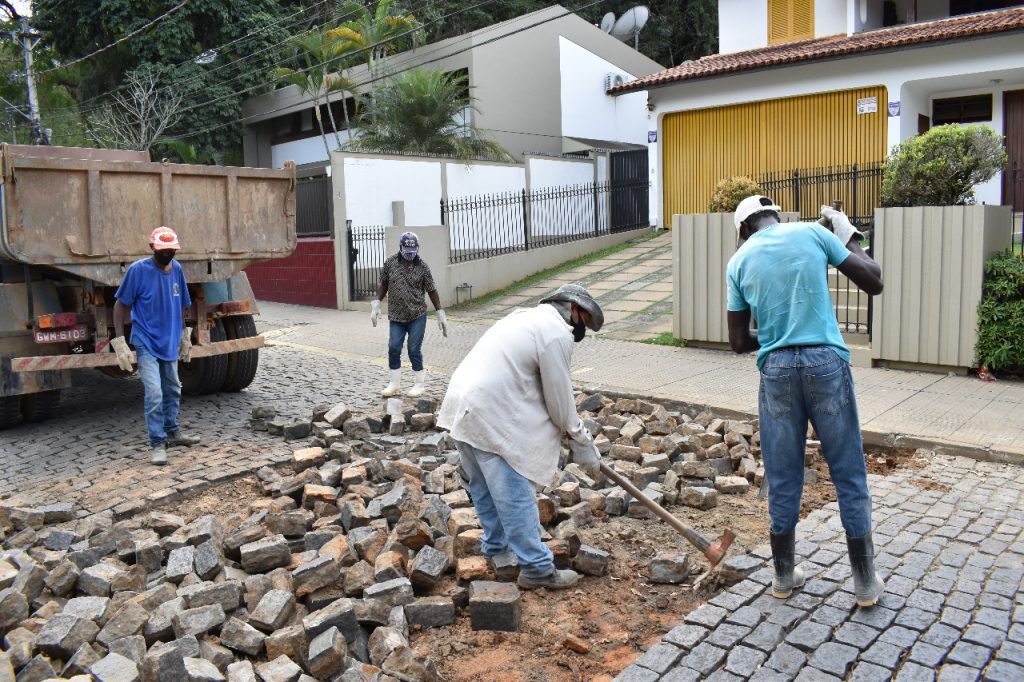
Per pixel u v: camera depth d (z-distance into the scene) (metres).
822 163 17.34
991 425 6.59
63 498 5.95
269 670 3.34
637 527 5.13
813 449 6.29
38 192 7.11
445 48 23.47
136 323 6.82
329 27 26.39
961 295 8.41
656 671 3.37
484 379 4.10
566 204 19.12
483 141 21.48
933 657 3.34
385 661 3.43
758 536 4.91
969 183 8.89
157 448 6.80
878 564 4.21
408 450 6.70
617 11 33.69
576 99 25.23
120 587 4.18
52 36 29.70
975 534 4.58
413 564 4.26
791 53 17.36
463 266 15.95
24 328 7.82
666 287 14.71
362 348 12.34
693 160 19.27
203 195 8.20
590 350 10.77
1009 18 15.35
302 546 4.75
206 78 28.08
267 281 18.98
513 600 3.90
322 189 17.50
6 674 3.24
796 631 3.60
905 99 16.20
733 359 9.81
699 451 6.27
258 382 10.12
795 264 3.76
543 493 5.36
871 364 9.05
